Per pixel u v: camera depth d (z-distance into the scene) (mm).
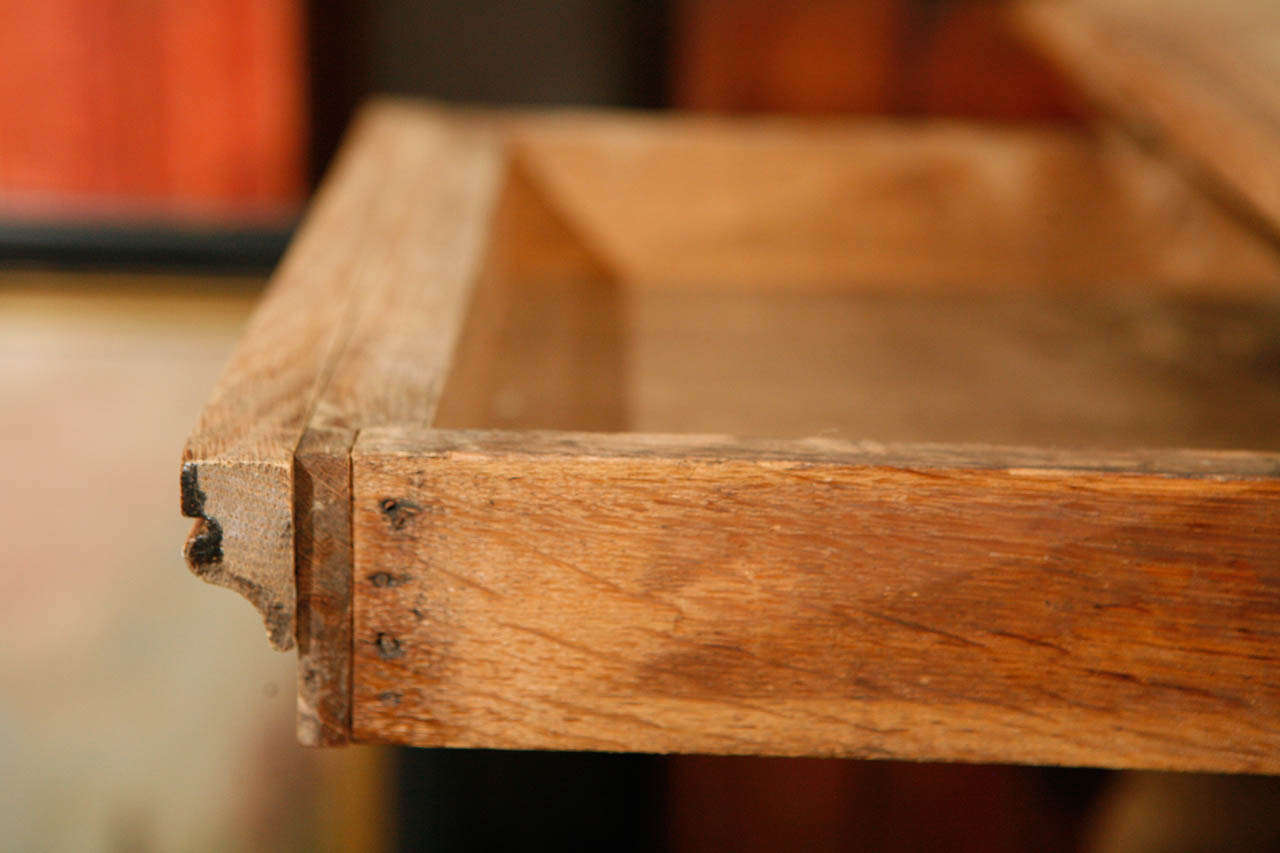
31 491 1330
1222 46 951
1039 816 1377
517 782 1441
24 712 1306
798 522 731
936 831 1459
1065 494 729
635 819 1498
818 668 741
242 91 1289
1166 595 735
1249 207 920
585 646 738
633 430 874
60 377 1337
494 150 1000
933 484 729
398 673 740
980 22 1350
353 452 726
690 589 735
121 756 1316
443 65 1356
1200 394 922
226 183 1320
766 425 882
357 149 967
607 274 1107
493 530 730
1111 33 980
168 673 1320
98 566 1331
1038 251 1104
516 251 1097
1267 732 743
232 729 1327
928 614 737
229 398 753
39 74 1271
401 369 778
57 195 1312
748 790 1488
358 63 1349
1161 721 744
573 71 1361
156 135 1300
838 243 1104
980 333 997
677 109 1370
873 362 945
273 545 729
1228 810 1205
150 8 1259
